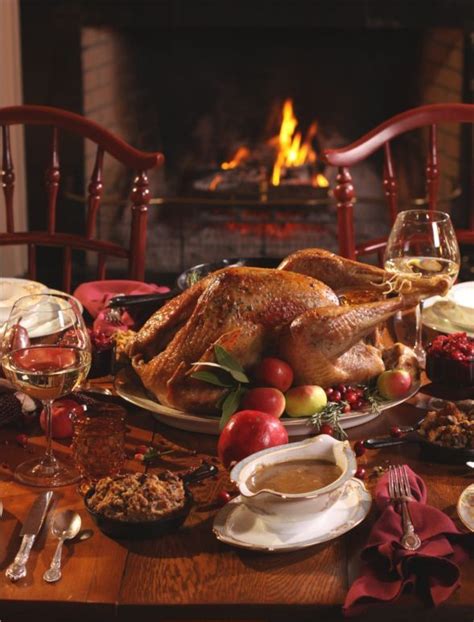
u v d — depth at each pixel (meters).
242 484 1.12
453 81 4.67
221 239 4.82
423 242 1.65
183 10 4.34
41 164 4.50
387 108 4.77
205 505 1.21
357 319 1.39
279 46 4.70
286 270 1.59
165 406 1.43
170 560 1.09
